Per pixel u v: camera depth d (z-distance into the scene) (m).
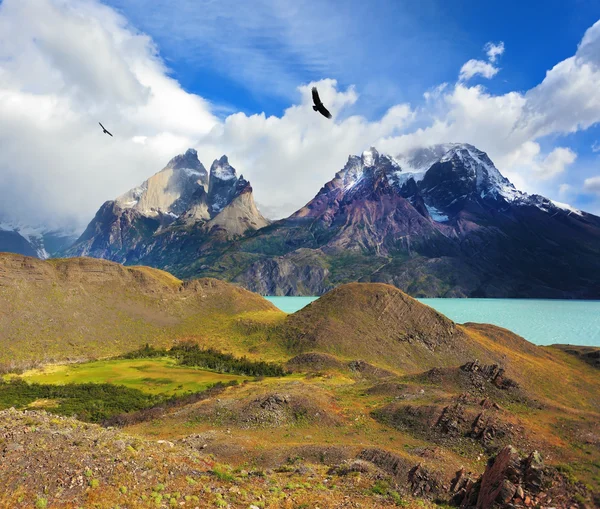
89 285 173.00
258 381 102.12
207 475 31.62
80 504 23.58
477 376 73.50
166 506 25.47
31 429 30.22
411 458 42.31
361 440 53.25
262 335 161.38
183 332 167.62
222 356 136.38
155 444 35.94
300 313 171.00
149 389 96.38
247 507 27.27
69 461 26.91
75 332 144.62
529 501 30.84
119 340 150.88
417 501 32.97
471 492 35.03
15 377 103.44
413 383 76.00
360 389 78.12
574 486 32.50
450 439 51.50
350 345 145.12
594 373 142.62
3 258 154.88
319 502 30.06
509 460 34.34
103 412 77.25
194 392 92.69
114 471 27.53
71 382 99.69
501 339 164.75
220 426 59.94
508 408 61.69
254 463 43.88
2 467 24.98
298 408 63.09
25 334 132.12
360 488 34.88
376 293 170.38
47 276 162.00
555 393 117.31
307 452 45.94
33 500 23.08
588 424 53.62
